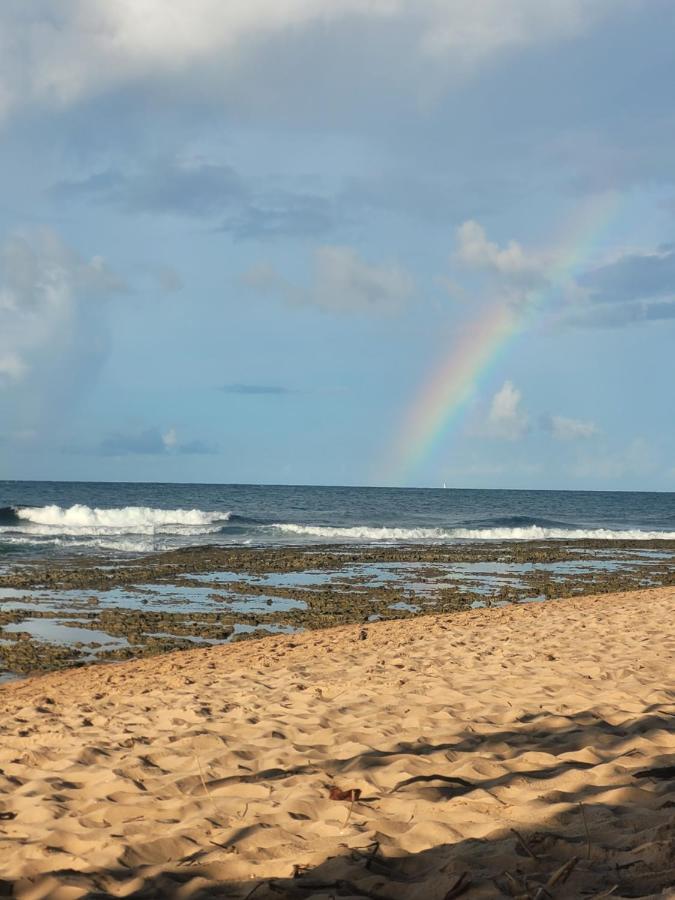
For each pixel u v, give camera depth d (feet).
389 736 19.60
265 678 30.78
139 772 18.03
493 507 285.43
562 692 23.68
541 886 9.85
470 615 52.16
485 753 17.42
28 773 18.85
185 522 162.91
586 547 125.80
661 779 14.39
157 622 54.75
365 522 195.21
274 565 89.20
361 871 11.17
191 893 11.10
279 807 14.51
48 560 92.84
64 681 37.29
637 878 9.98
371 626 49.42
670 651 30.86
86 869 12.17
